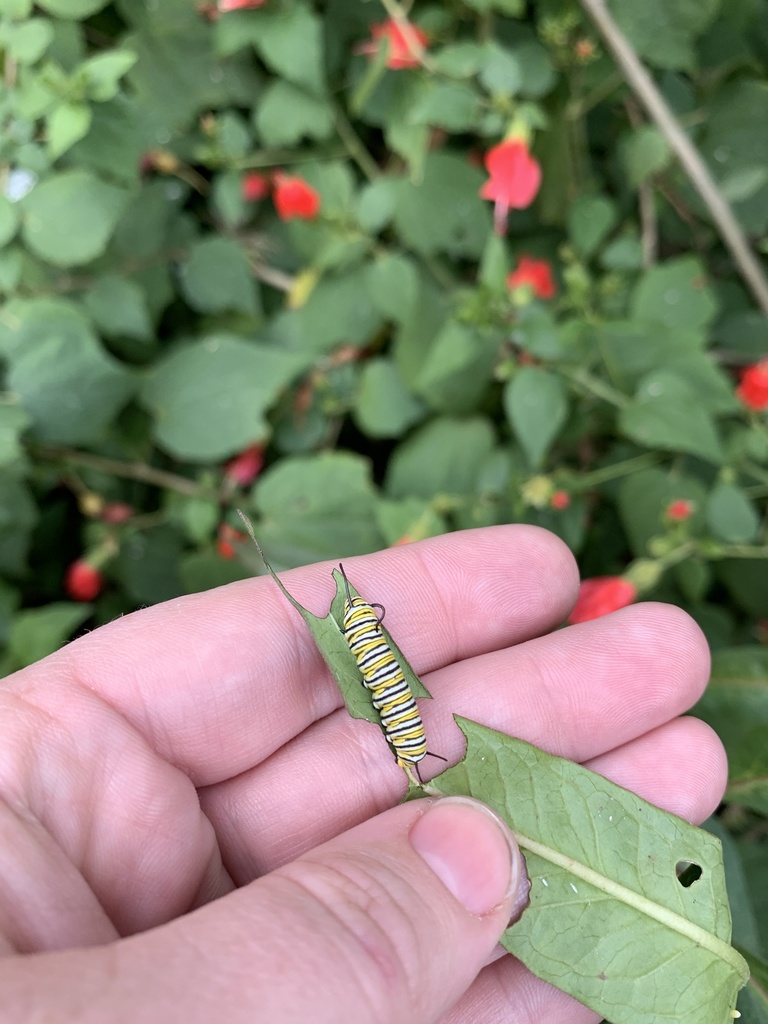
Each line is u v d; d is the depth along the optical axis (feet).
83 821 0.28
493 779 0.32
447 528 0.51
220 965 0.21
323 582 0.36
